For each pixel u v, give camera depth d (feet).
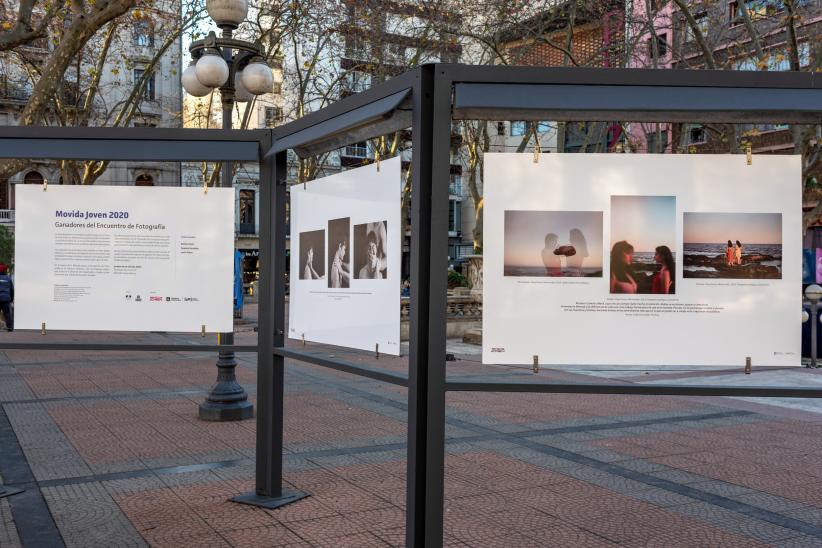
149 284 15.08
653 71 9.62
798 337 10.25
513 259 10.41
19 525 14.11
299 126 13.66
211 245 15.11
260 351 15.47
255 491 16.11
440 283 9.93
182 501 15.70
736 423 25.30
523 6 68.13
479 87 9.68
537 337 10.40
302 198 14.43
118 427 23.62
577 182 10.39
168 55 126.52
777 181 10.26
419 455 10.21
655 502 16.15
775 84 9.62
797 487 17.43
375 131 12.25
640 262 10.32
